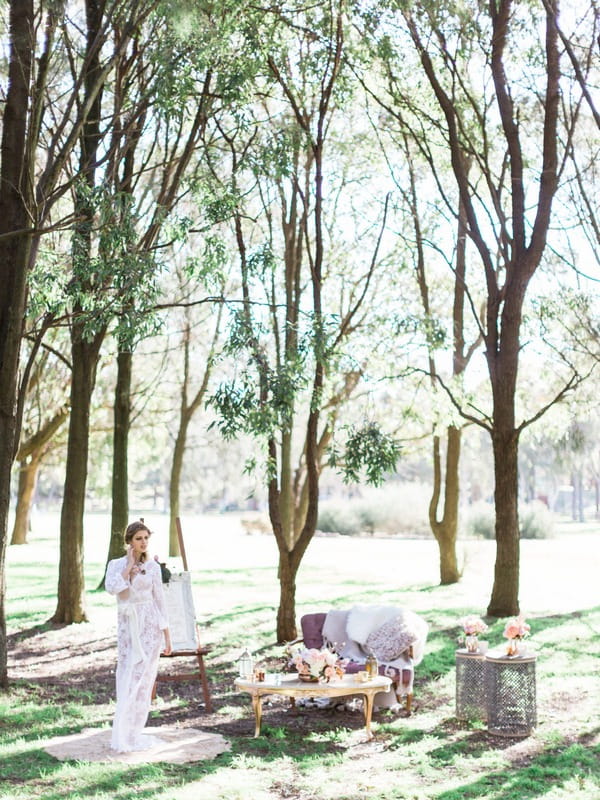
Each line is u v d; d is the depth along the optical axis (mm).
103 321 11820
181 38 11672
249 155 12883
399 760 8336
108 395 33344
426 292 20516
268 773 7875
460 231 19812
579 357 18078
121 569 8750
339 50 14383
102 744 8711
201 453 83438
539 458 66375
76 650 14508
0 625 11188
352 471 12469
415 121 19516
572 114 15695
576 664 12656
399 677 10234
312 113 16141
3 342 10820
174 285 27656
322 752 8641
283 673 10688
